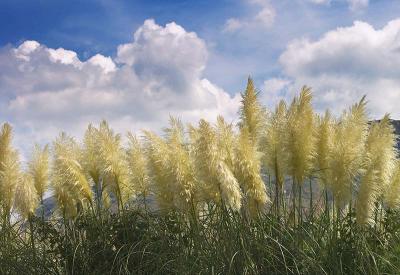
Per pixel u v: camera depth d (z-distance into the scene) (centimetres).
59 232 420
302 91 382
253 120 403
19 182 417
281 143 383
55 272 393
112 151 419
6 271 384
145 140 392
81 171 433
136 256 378
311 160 384
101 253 392
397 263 337
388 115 387
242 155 357
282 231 360
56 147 431
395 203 374
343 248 346
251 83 407
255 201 361
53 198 423
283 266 340
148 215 404
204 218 380
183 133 379
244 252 334
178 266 345
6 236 417
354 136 363
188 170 370
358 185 362
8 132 442
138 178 425
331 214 392
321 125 384
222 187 342
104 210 423
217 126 373
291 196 407
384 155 367
